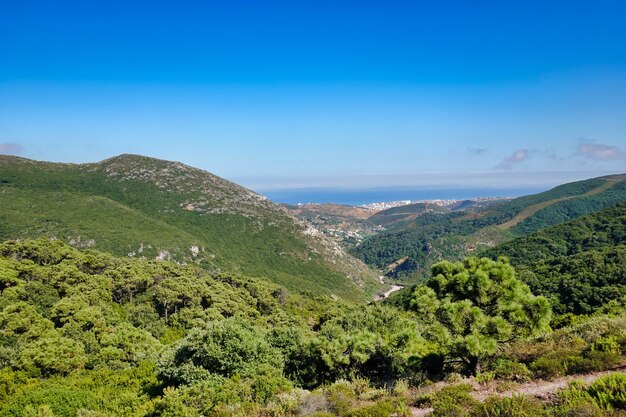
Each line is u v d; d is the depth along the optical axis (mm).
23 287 42281
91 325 38125
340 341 17906
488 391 10086
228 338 18719
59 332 35000
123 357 32438
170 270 68625
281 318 57344
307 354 18078
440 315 12922
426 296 12922
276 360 18188
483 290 12688
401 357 15836
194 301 55312
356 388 12906
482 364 12539
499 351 12922
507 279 12711
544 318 11812
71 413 17203
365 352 16781
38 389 19672
